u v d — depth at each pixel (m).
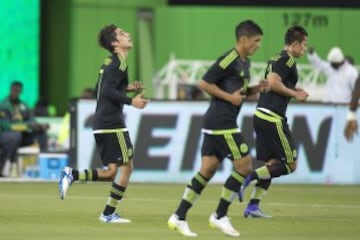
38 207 36.91
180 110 50.25
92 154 50.22
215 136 27.75
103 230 29.72
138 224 31.59
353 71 53.16
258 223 32.38
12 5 69.88
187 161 50.28
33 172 53.88
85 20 70.31
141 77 70.50
